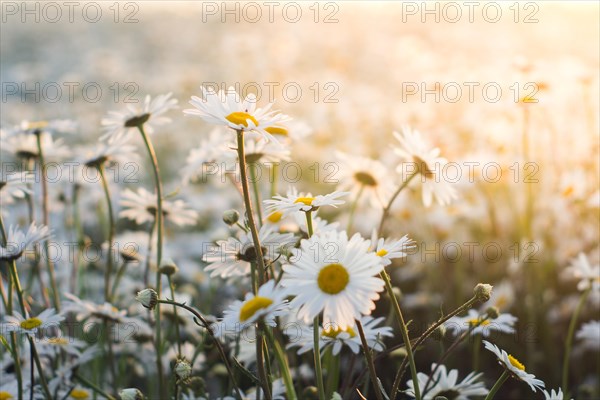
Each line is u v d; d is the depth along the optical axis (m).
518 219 1.18
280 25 3.65
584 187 1.12
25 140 0.95
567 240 1.14
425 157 0.74
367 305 0.56
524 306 1.03
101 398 0.82
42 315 0.70
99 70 2.95
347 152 1.75
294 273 0.57
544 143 1.31
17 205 1.23
